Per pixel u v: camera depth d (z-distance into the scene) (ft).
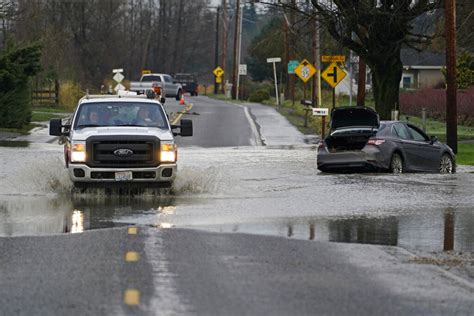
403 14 287.28
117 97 152.87
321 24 301.63
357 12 284.20
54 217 116.88
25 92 337.52
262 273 81.97
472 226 112.06
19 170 175.94
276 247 95.55
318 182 163.94
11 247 94.63
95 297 71.82
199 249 93.50
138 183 139.85
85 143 139.13
